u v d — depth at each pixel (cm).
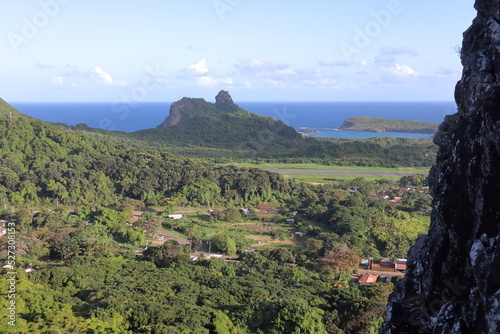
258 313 4312
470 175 1148
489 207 1040
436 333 1138
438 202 1282
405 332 1339
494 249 991
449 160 1326
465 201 1180
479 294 1046
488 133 1063
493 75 1181
